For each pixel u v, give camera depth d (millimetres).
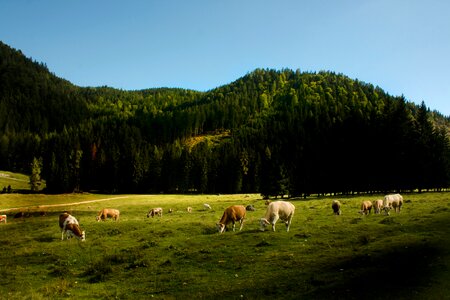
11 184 137875
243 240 23359
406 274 14258
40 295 15453
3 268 20859
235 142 168875
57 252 23953
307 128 157875
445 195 54344
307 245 21203
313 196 85125
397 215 30750
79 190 130500
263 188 86500
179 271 18203
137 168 133750
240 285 15352
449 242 18750
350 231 24234
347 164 88500
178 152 156000
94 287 16875
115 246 25078
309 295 13242
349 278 14508
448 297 11641
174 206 64375
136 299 14875
